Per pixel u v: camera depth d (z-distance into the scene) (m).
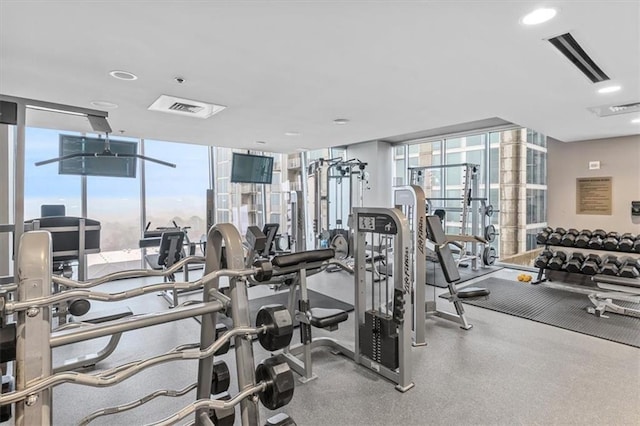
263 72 2.66
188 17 1.84
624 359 2.83
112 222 5.84
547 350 3.02
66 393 2.40
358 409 2.22
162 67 2.54
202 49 2.25
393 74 2.71
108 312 3.87
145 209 6.15
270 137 5.40
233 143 5.98
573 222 5.77
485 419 2.10
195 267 6.61
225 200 7.09
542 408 2.20
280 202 7.78
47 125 4.45
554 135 5.23
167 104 3.52
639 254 4.87
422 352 3.00
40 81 2.79
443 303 4.36
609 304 3.96
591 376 2.57
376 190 7.80
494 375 2.61
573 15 1.83
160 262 4.63
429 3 1.72
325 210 7.95
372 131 4.99
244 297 1.32
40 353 0.92
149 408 2.23
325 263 2.71
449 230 7.55
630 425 2.02
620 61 2.45
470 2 1.71
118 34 2.02
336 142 5.91
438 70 2.63
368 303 4.39
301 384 2.52
